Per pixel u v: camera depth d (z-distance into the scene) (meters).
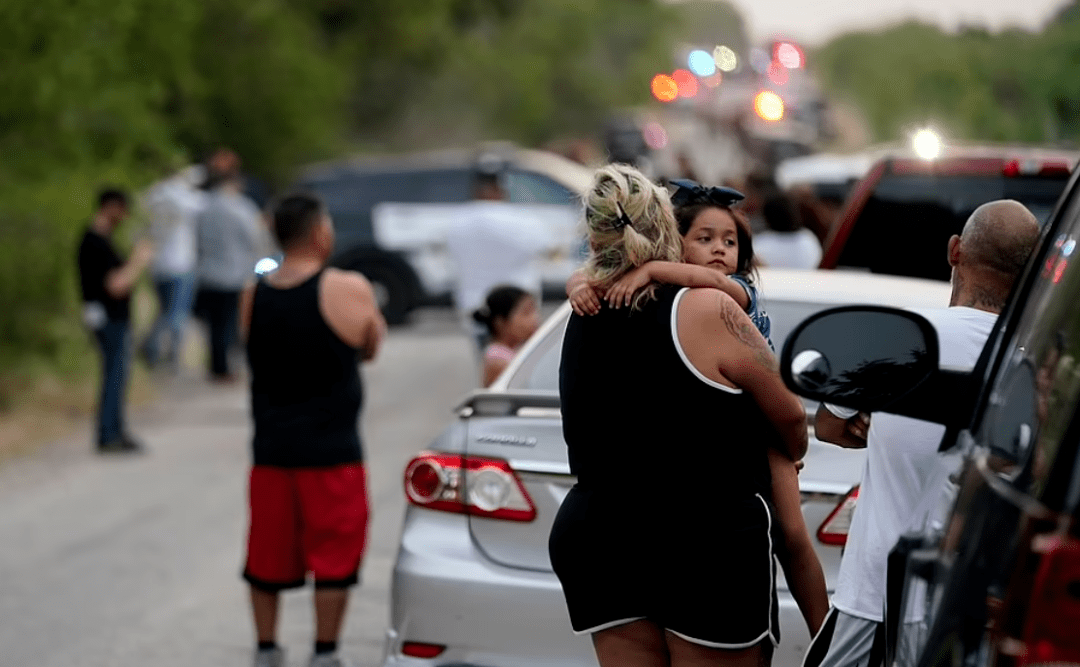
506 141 147.00
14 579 19.62
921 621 6.58
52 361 33.88
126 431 29.11
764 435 8.94
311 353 14.69
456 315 53.56
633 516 8.77
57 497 24.94
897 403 7.24
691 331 8.66
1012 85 34.69
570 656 11.14
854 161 38.22
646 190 8.88
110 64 35.84
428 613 11.45
